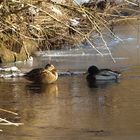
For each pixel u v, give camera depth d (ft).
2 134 41.09
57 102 49.75
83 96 51.93
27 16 53.83
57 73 59.57
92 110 47.03
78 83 58.03
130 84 57.11
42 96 52.11
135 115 45.44
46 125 43.09
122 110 46.93
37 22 54.95
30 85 57.21
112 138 40.06
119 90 54.34
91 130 41.86
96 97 51.49
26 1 46.01
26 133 41.24
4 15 47.98
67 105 48.65
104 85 57.00
